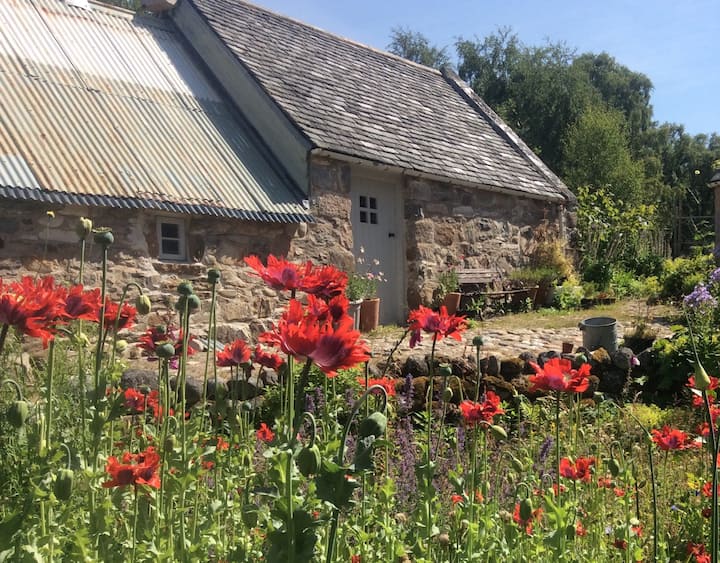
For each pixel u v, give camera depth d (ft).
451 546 7.02
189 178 25.81
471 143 43.91
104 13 31.91
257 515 5.57
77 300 5.68
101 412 6.12
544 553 7.66
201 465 6.71
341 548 6.81
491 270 39.91
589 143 92.63
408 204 35.35
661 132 134.00
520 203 43.09
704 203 115.44
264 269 5.89
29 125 22.70
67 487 4.59
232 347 8.47
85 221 6.75
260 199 27.53
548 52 106.93
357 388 15.79
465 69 111.75
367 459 4.19
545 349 25.72
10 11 27.35
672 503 11.32
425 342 27.14
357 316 29.63
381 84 43.01
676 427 18.16
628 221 56.85
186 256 25.25
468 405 8.18
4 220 20.56
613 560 8.87
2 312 4.95
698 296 23.40
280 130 30.37
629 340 25.85
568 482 9.19
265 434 8.36
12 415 4.97
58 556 5.17
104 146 24.29
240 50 33.47
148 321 23.52
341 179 31.07
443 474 10.32
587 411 16.63
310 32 42.70
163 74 30.71
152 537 5.84
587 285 44.09
